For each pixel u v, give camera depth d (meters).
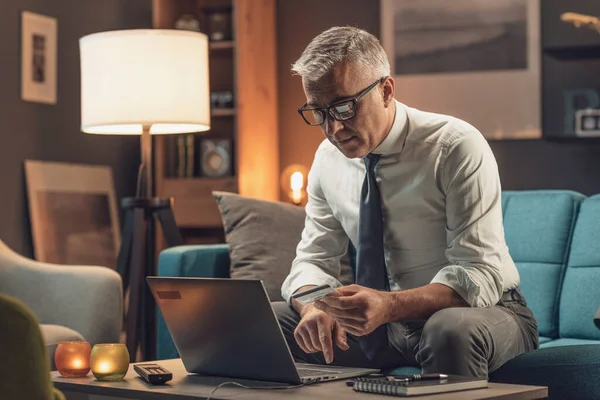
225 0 5.36
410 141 2.36
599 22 4.70
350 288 1.99
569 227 3.03
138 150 5.30
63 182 4.70
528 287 3.01
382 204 2.41
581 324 2.87
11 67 4.45
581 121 4.70
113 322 3.26
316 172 2.60
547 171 4.93
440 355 1.99
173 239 3.82
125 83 3.54
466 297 2.15
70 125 4.83
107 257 4.88
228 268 3.29
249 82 4.96
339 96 2.14
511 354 2.16
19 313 1.25
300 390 1.70
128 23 5.27
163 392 1.73
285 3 5.33
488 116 4.98
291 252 3.18
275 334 1.74
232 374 1.90
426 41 5.07
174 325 1.96
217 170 5.01
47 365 1.29
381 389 1.63
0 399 1.24
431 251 2.38
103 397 1.92
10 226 4.40
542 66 4.89
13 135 4.45
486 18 4.98
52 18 4.72
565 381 2.12
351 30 2.20
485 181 2.28
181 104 3.59
